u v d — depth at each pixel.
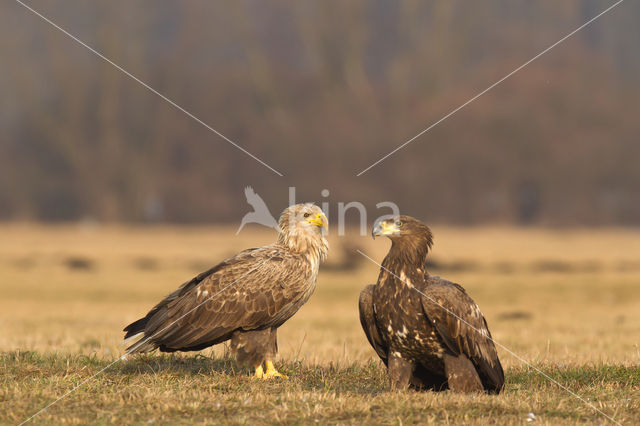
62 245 48.41
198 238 56.00
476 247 44.69
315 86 91.75
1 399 8.92
